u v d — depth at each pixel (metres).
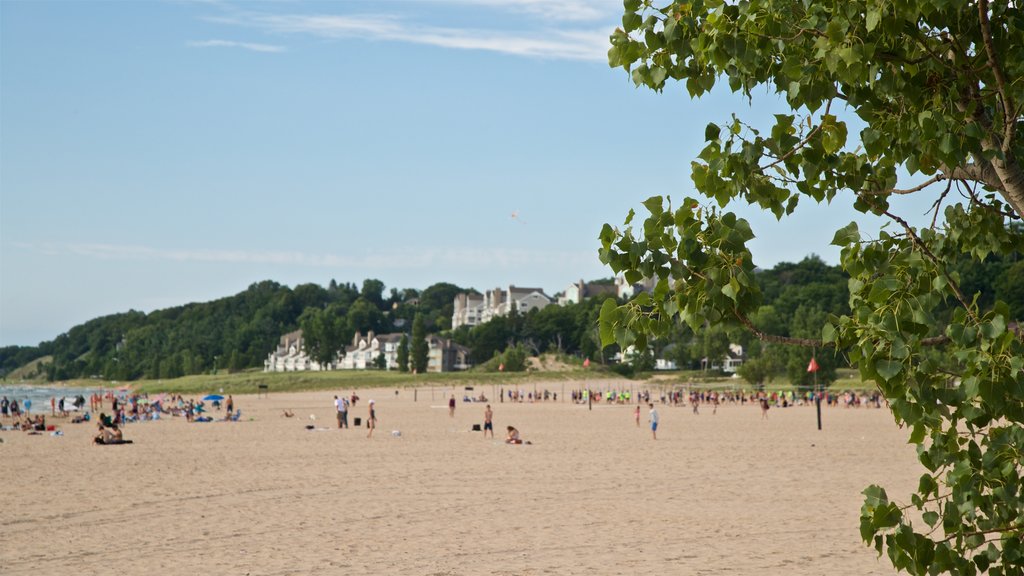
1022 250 7.09
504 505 23.64
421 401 117.25
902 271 6.01
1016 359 4.86
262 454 38.66
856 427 61.03
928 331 5.20
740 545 18.27
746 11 5.66
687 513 22.31
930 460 5.89
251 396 144.25
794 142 5.91
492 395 132.88
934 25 5.48
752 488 27.20
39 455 37.91
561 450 41.03
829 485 27.94
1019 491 5.55
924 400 5.21
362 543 18.50
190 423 66.88
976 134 5.40
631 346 5.59
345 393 149.00
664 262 5.52
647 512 22.48
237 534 19.48
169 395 166.62
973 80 5.69
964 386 5.02
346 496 25.30
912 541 5.69
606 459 36.53
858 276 6.43
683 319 5.51
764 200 6.13
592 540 18.80
